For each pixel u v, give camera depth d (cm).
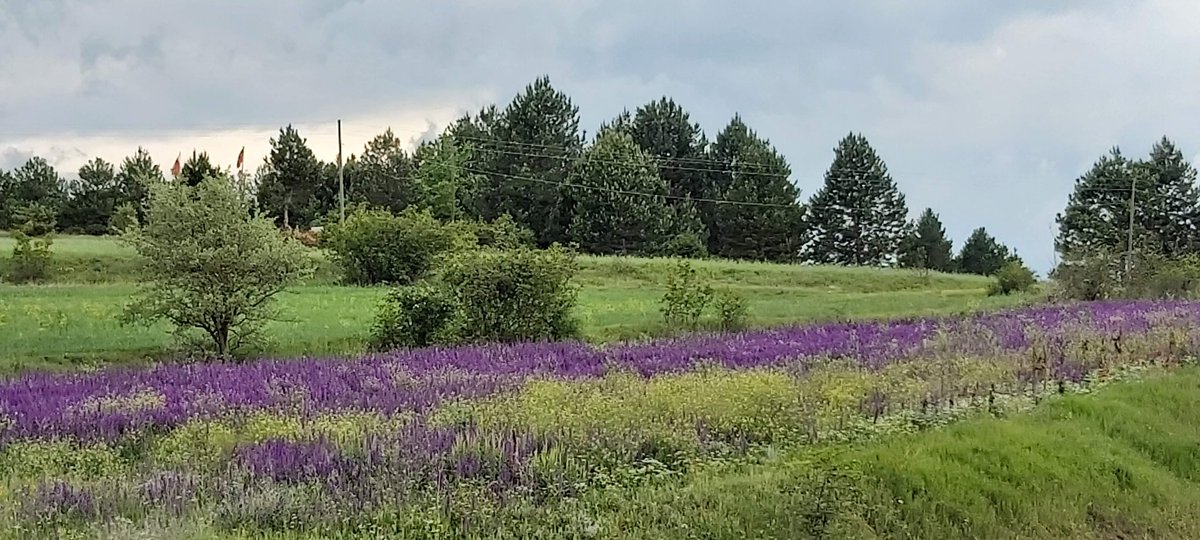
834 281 6850
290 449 1229
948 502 1180
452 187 8906
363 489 1070
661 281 6003
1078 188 9788
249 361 2292
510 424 1380
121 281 4753
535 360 2144
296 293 4262
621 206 9000
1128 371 2003
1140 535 1227
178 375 1936
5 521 947
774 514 1062
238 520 980
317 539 936
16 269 4772
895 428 1438
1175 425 1642
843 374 1850
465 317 2780
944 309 4347
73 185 9231
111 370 2084
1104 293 4909
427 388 1747
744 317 3534
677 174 11394
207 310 2467
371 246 5106
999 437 1395
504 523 1001
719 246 10612
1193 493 1384
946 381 1783
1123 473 1377
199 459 1223
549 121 10312
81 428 1428
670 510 1059
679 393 1602
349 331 3019
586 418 1402
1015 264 5975
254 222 2542
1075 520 1220
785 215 10262
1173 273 4984
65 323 2983
